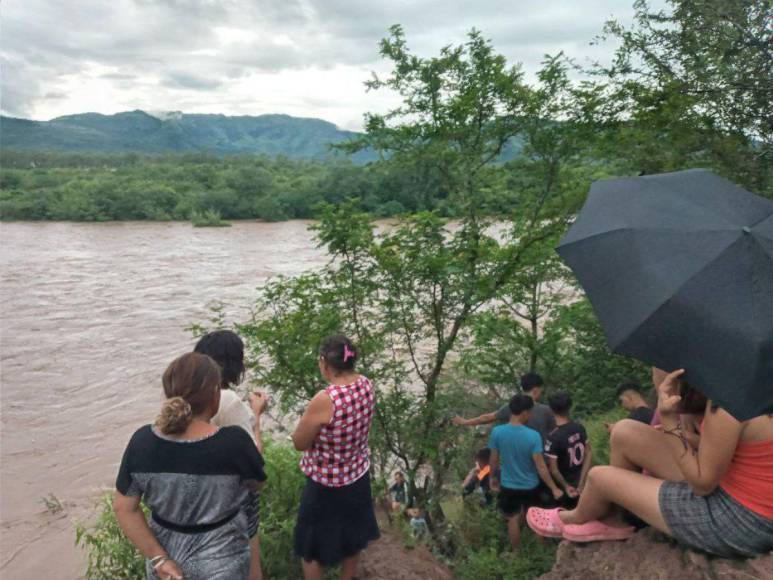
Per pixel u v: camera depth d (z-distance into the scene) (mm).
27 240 57625
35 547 11125
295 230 70312
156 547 2705
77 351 22328
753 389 2109
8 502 12656
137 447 2699
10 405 17562
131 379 19641
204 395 2740
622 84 7531
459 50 6762
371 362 6574
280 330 6301
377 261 6555
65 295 31500
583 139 7043
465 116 6645
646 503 2887
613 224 2654
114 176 109688
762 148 7340
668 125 7266
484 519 6039
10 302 29844
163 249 51344
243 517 2896
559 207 6934
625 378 8297
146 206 82188
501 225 7227
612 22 7680
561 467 5488
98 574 5152
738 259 2297
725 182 2756
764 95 6934
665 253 2416
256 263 42844
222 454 2719
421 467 7223
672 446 2602
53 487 13273
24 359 21438
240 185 88375
